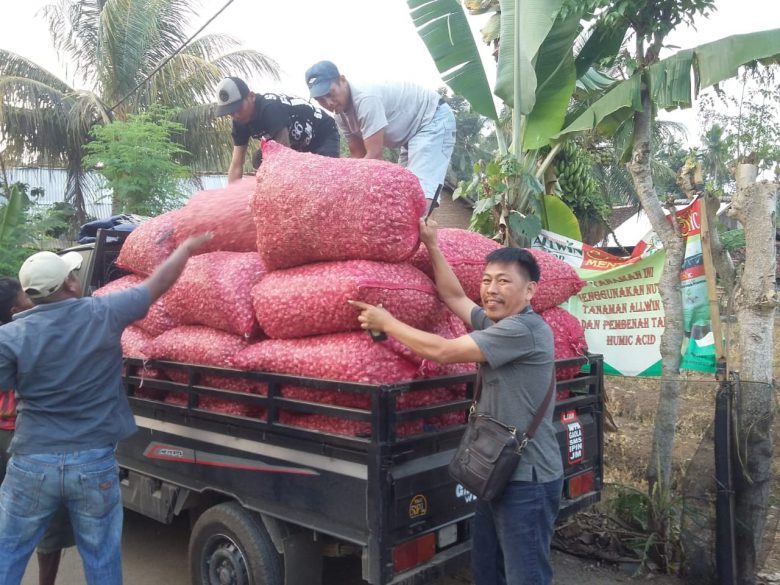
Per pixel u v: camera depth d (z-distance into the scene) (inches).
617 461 207.5
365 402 103.2
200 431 124.8
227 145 567.8
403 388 99.2
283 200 111.9
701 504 142.6
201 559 125.1
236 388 120.6
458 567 107.0
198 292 125.3
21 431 103.9
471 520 111.7
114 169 410.9
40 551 121.3
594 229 355.9
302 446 106.5
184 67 546.6
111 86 537.3
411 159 163.9
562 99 211.6
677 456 203.0
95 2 549.0
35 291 102.9
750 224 144.2
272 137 165.6
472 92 221.6
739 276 156.1
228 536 118.6
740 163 148.1
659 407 163.5
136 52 530.6
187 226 137.1
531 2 199.6
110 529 107.9
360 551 113.0
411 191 109.6
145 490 140.3
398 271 109.7
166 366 131.7
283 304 111.8
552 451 97.8
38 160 553.0
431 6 214.5
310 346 110.2
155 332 139.4
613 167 641.0
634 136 179.8
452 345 94.6
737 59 161.6
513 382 95.0
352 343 105.2
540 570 95.5
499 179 205.6
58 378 102.3
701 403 267.6
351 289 102.1
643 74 177.0
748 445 138.4
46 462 102.0
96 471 105.0
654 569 149.7
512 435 92.9
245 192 136.2
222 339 123.9
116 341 107.9
